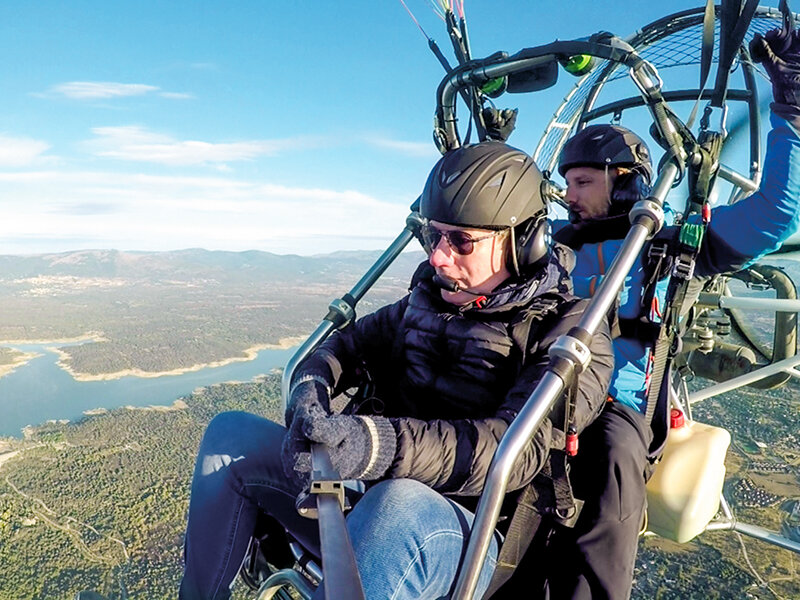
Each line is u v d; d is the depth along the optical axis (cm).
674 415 150
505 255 115
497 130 158
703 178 134
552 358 93
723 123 134
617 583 102
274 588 125
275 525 140
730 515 198
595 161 157
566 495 99
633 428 117
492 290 118
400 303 138
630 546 106
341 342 138
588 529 106
